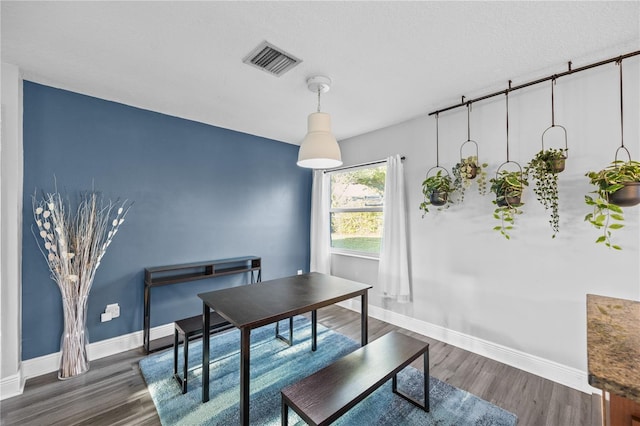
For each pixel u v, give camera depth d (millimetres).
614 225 1834
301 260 4195
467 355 2586
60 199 2348
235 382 2152
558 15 1482
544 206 2230
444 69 2053
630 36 1655
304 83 2271
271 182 3850
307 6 1440
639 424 728
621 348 908
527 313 2332
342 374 1555
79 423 1739
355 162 3760
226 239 3398
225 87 2344
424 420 1773
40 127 2271
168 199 2953
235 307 1850
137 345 2736
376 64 1990
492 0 1384
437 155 2906
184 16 1516
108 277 2596
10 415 1797
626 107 1903
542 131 2238
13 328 2002
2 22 1541
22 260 2193
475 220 2635
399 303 3266
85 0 1389
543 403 1935
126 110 2699
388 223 3207
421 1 1396
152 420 1772
